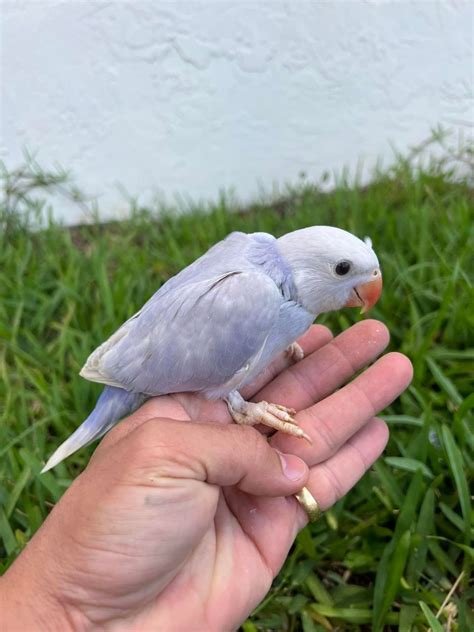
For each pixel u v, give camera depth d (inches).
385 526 9.2
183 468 5.8
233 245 7.9
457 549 8.6
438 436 9.3
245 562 7.3
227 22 16.4
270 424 8.0
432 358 10.9
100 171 18.1
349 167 18.9
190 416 8.0
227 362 7.3
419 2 16.8
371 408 8.4
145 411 7.5
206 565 7.0
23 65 16.2
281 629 8.3
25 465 9.7
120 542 5.5
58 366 11.8
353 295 7.8
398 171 17.5
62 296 13.7
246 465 6.4
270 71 17.3
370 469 9.6
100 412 7.9
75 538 5.6
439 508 9.0
